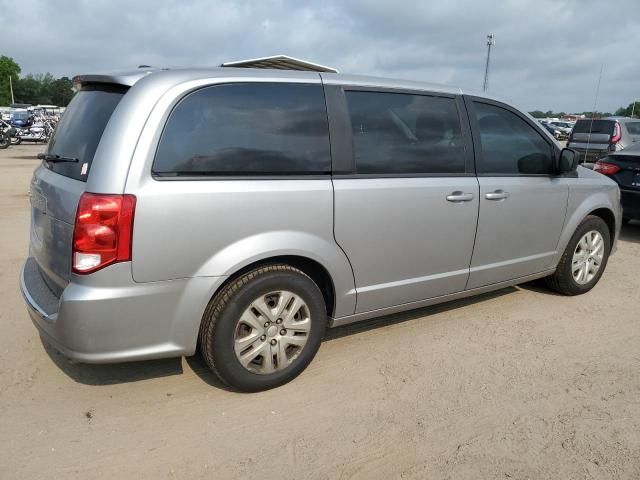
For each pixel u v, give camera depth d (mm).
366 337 3932
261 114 3000
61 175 2949
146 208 2635
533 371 3516
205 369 3410
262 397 3129
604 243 4969
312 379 3340
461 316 4371
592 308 4637
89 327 2641
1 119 21500
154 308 2750
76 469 2508
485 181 3902
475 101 3953
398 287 3594
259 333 3059
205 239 2789
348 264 3314
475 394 3223
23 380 3209
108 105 2869
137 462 2566
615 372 3525
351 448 2711
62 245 2771
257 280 2967
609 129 13094
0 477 2441
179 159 2742
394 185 3414
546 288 5109
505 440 2795
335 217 3184
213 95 2879
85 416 2896
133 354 2768
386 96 3486
